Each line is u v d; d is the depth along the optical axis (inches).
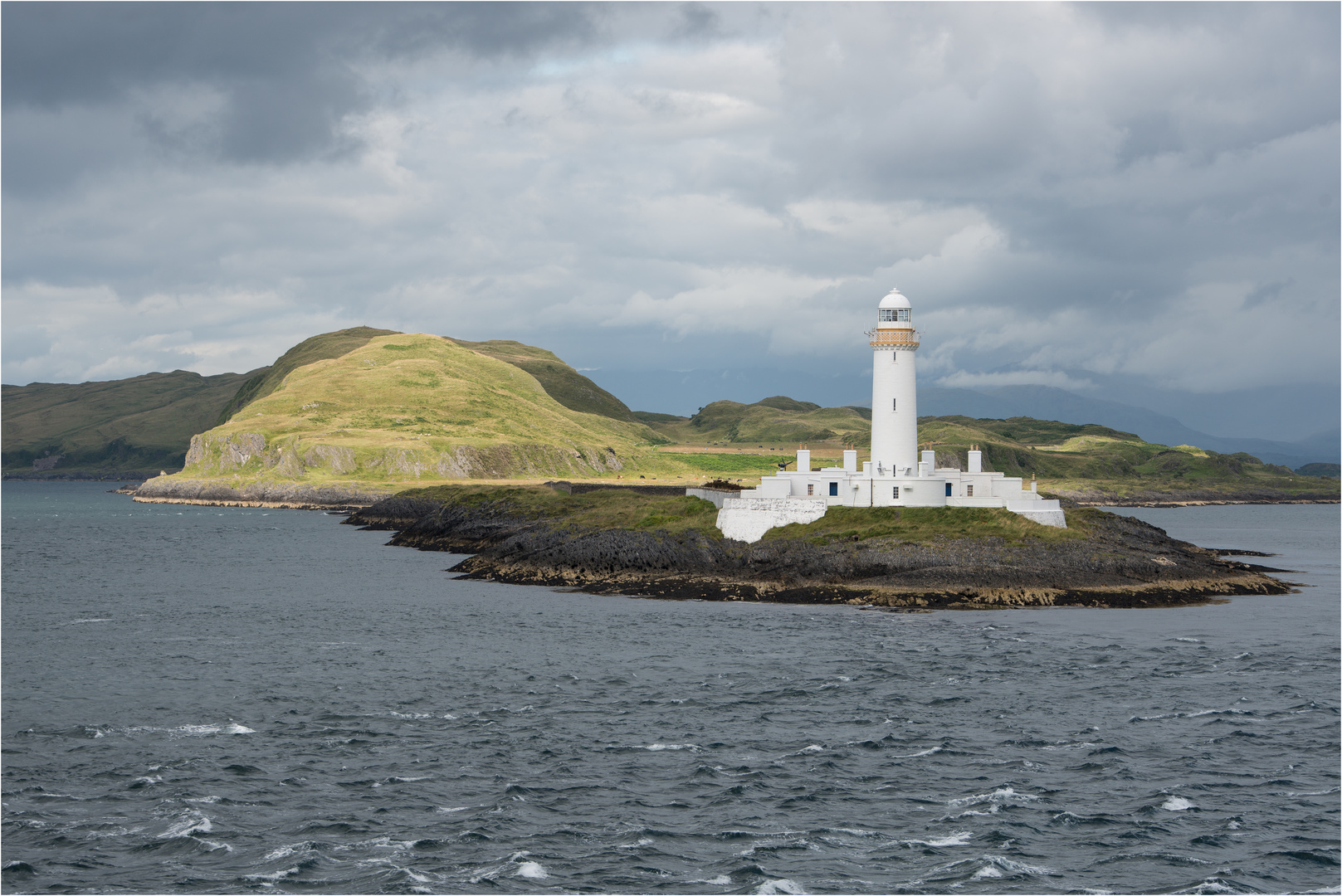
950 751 2020.2
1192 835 1636.3
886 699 2389.3
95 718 2261.3
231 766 1945.1
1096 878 1504.7
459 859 1563.7
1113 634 3110.2
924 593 3646.7
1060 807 1747.0
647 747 2048.5
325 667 2753.4
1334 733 2114.9
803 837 1637.6
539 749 2037.4
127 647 3038.9
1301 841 1608.0
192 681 2596.0
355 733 2148.1
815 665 2719.0
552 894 1462.8
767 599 3764.8
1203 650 2874.0
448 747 2054.6
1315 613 3491.6
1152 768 1916.8
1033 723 2197.3
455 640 3120.1
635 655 2874.0
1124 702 2351.1
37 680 2608.3
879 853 1584.6
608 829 1668.3
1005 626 3245.6
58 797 1788.9
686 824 1688.0
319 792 1815.9
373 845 1608.0
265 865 1542.8
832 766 1942.7
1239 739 2075.5
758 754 2010.3
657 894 1461.6
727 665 2726.4
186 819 1697.8
